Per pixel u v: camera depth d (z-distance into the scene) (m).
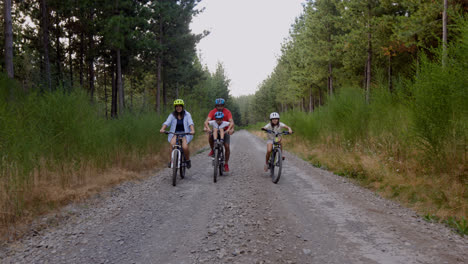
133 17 17.20
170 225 3.94
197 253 3.06
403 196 5.11
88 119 6.90
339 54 23.20
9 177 4.24
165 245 3.29
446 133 5.39
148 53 23.16
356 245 3.18
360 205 4.80
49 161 5.66
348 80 25.34
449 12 5.69
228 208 4.68
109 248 3.21
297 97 38.19
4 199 4.03
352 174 7.39
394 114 7.75
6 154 4.33
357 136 9.68
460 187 4.67
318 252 3.02
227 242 3.33
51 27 20.77
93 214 4.43
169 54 26.16
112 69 22.14
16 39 19.19
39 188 5.00
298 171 8.38
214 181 6.77
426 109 5.53
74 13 19.78
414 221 4.00
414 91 6.04
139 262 2.88
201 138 21.69
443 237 3.39
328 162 9.25
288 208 4.64
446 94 5.28
